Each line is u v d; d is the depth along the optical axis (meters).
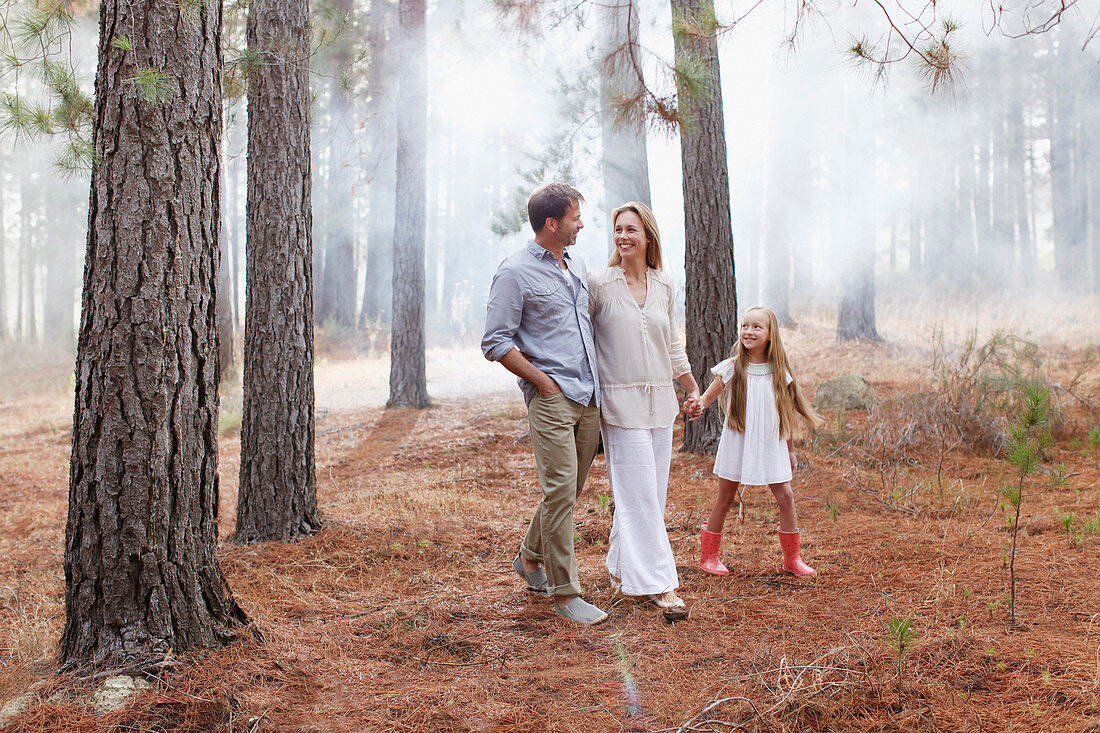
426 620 3.05
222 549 4.15
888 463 5.89
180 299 2.46
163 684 2.30
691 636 2.82
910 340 12.73
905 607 2.93
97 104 2.45
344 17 5.93
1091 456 5.75
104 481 2.38
